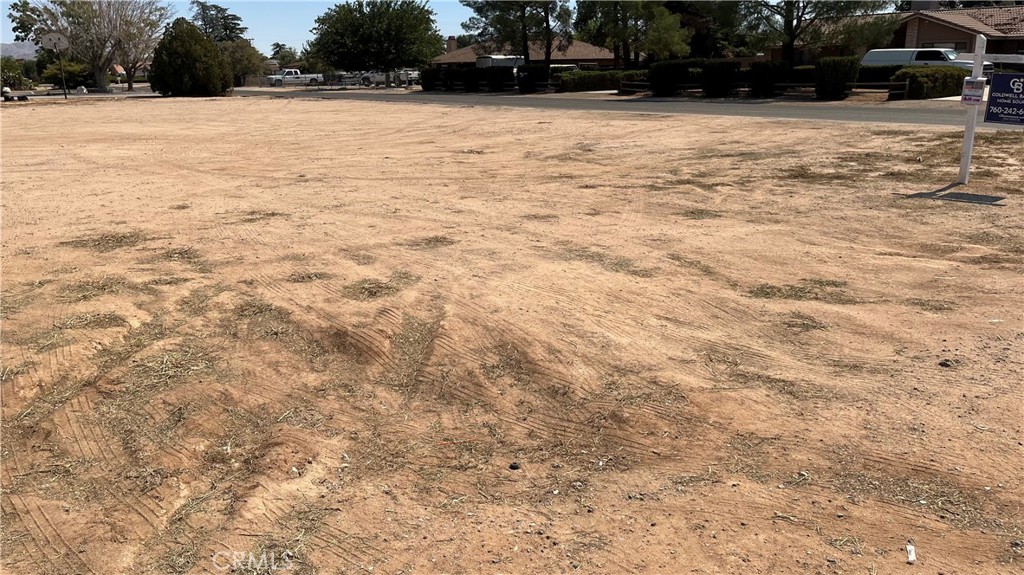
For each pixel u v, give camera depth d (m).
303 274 6.71
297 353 5.12
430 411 4.38
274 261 7.17
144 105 36.72
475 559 3.13
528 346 5.02
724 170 12.31
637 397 4.36
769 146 15.00
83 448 4.10
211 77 47.44
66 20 62.06
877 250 7.26
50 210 10.03
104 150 17.39
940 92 27.06
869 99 27.09
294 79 76.06
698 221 8.64
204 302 6.05
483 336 5.20
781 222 8.51
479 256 7.21
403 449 4.00
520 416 4.29
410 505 3.53
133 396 4.57
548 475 3.74
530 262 6.96
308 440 4.09
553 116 24.31
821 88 28.14
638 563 3.06
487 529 3.33
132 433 4.21
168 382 4.72
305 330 5.44
